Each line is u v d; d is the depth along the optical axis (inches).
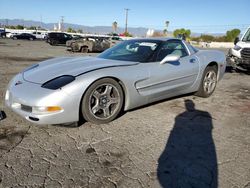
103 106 137.8
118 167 100.5
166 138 127.8
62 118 123.6
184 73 174.7
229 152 115.3
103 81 133.8
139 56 161.8
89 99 130.9
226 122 152.6
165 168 100.8
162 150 115.3
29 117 123.6
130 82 143.2
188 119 155.3
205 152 114.8
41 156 106.9
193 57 186.1
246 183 92.8
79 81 126.0
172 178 94.5
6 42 1093.8
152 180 92.9
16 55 519.5
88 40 734.5
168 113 164.2
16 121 141.3
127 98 145.7
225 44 2039.9
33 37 1658.5
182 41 187.5
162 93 163.9
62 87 122.7
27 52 616.4
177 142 123.8
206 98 204.2
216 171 99.8
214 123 150.3
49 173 95.1
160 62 160.2
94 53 733.9
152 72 153.8
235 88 247.4
